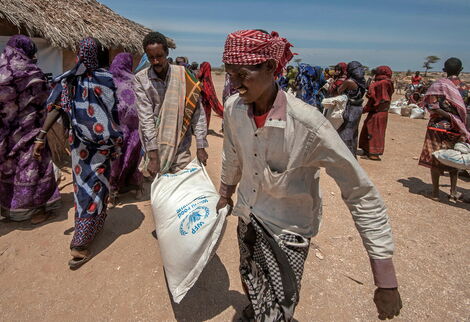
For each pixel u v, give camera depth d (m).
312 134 1.45
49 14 5.96
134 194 4.46
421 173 6.23
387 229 1.47
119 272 2.98
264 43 1.38
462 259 3.43
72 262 3.00
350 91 5.96
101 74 3.01
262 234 1.76
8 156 3.40
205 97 8.05
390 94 6.85
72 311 2.55
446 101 4.62
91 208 3.03
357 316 2.61
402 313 2.66
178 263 2.32
